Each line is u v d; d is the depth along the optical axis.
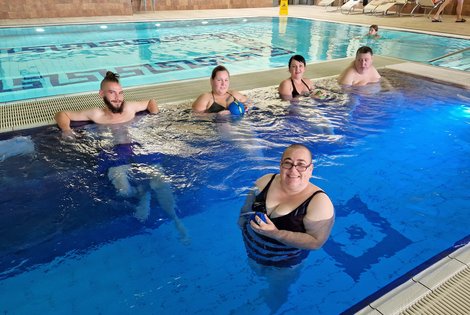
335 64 6.08
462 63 6.38
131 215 2.50
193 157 3.20
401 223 2.42
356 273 1.98
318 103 4.32
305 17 12.88
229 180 2.89
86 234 2.32
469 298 1.67
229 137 3.53
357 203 2.63
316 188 2.08
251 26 11.80
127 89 4.68
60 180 2.84
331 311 1.75
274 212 2.12
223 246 2.20
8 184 2.77
